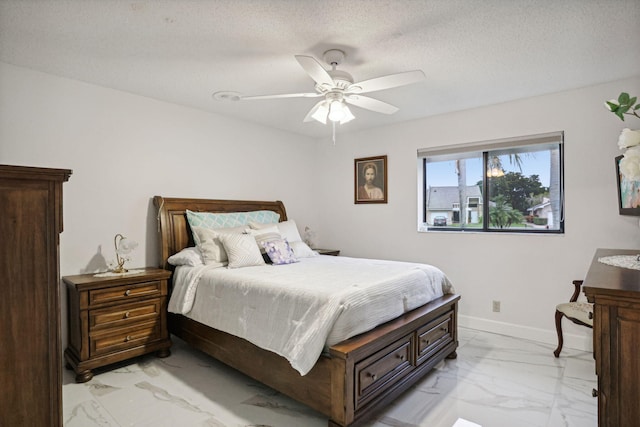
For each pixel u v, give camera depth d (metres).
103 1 1.80
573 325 3.12
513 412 2.13
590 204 3.05
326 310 1.96
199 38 2.19
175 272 3.13
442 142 3.88
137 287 2.84
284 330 2.11
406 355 2.31
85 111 2.96
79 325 2.54
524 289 3.38
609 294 1.09
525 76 2.81
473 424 2.01
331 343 1.92
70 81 2.88
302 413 2.13
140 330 2.84
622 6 1.83
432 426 1.99
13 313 1.17
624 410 1.07
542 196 3.48
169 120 3.50
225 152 3.98
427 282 2.75
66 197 2.86
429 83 2.96
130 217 3.23
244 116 4.00
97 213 3.03
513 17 1.95
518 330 3.40
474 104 3.53
